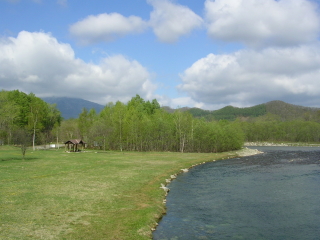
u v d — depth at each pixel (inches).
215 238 710.5
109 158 2581.2
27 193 1036.5
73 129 4594.0
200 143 4072.3
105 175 1534.2
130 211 877.8
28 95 4692.4
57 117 5002.5
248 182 1515.7
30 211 817.5
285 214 920.3
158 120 4060.0
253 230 771.4
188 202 1082.1
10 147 3550.7
